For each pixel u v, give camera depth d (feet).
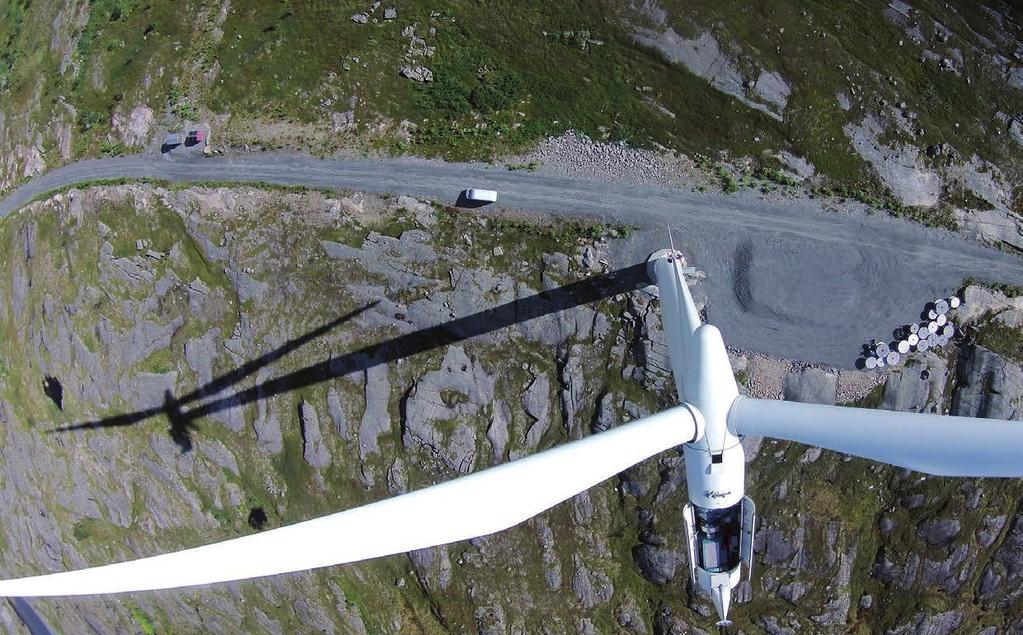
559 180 123.95
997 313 117.91
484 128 126.62
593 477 60.49
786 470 122.42
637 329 121.80
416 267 126.21
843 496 122.52
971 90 122.11
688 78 124.26
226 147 130.72
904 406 118.62
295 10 133.28
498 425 126.31
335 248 127.65
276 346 130.82
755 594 125.59
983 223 119.55
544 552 129.49
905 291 118.42
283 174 129.18
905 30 123.24
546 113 126.21
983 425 53.52
